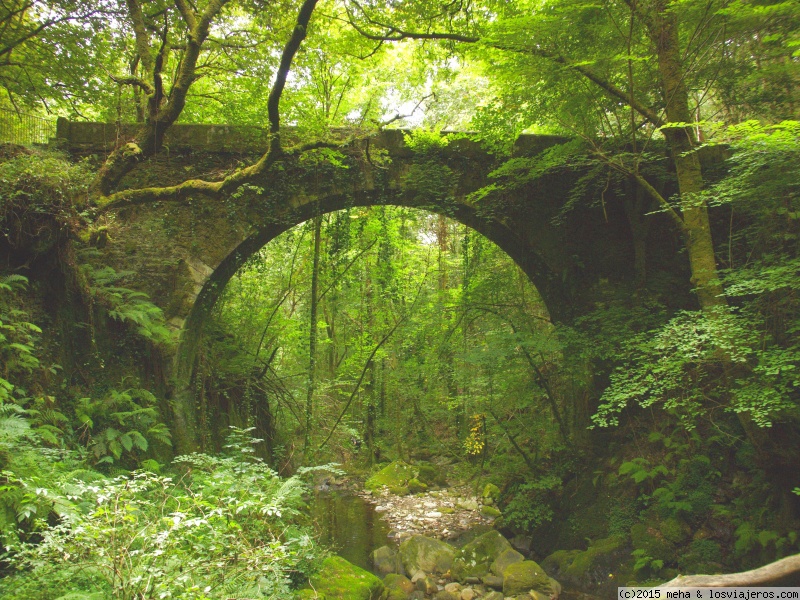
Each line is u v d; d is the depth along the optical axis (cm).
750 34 709
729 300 841
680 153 649
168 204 947
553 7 697
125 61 1120
